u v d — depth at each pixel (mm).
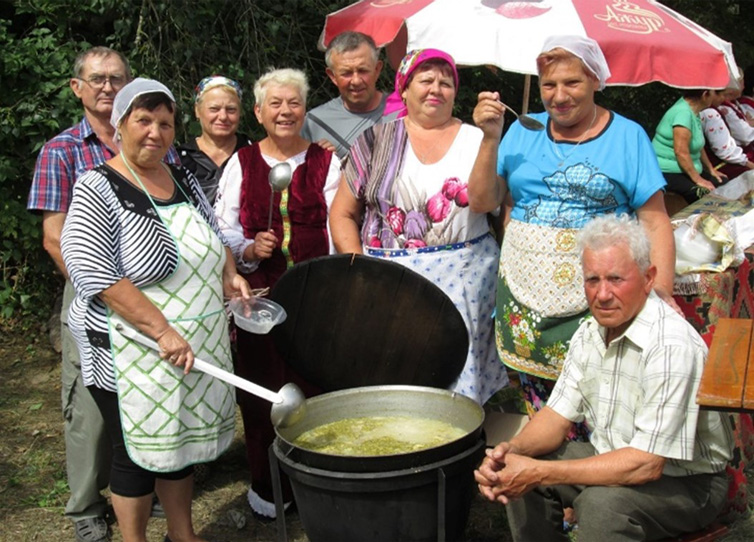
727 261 3730
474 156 3441
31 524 3814
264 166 3818
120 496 3072
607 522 2629
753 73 7996
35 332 6227
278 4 7211
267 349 3742
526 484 2674
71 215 2893
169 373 2947
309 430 3121
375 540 2660
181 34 6605
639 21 4527
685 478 2744
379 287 3236
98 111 3434
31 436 4734
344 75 4312
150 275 2912
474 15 4434
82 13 6434
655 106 10445
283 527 2961
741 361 2520
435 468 2604
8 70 5867
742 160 7309
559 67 3123
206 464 4203
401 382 3420
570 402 2922
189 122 6453
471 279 3496
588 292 2703
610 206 3229
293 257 3771
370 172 3547
